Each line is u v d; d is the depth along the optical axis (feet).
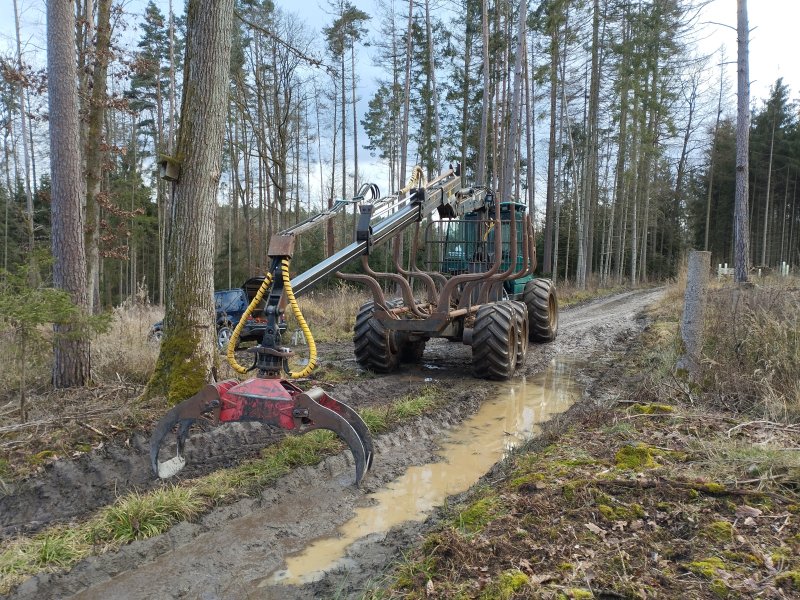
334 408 11.30
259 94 61.62
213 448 15.14
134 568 10.19
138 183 81.87
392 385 23.35
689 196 154.81
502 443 17.12
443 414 19.44
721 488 10.48
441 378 25.16
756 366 17.79
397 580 8.87
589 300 70.64
